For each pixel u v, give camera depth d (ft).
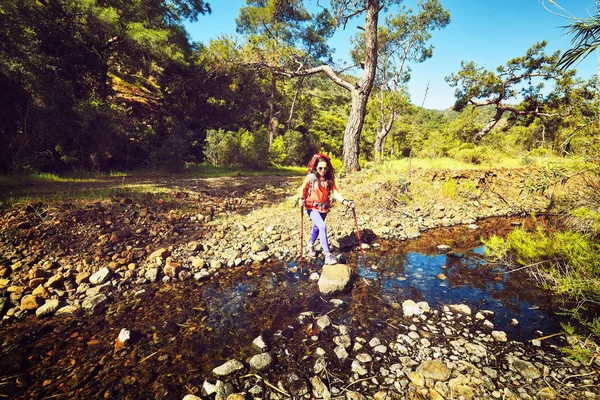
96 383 7.38
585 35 8.10
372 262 15.92
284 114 110.11
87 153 35.78
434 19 70.54
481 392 6.98
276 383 7.37
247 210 23.44
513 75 77.41
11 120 29.84
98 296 11.64
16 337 9.28
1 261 12.77
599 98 10.53
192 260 15.28
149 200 21.67
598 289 10.36
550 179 11.93
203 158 56.08
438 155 53.11
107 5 51.47
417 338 9.16
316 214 14.60
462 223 23.41
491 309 10.96
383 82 81.25
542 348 8.57
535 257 14.15
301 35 74.28
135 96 69.15
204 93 72.95
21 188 21.61
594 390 6.93
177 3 70.49
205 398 6.92
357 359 8.20
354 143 38.93
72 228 15.79
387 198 26.45
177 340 9.18
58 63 39.99
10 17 32.86
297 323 10.11
